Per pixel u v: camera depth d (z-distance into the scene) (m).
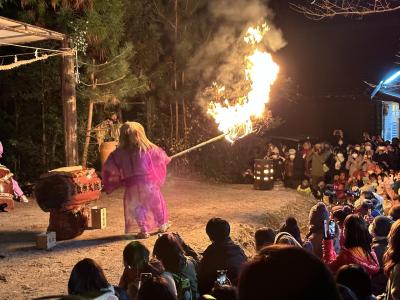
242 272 1.45
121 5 14.29
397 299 3.74
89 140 15.03
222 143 17.05
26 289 5.99
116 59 14.12
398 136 21.42
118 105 16.78
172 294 3.06
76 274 3.59
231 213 10.39
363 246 4.96
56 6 13.91
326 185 14.83
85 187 8.42
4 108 15.38
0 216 10.03
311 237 6.54
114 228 9.02
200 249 7.63
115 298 3.40
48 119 14.66
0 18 9.30
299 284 1.35
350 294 3.03
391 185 12.73
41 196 8.20
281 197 12.48
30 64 14.19
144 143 8.27
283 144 20.16
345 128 21.25
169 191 13.28
